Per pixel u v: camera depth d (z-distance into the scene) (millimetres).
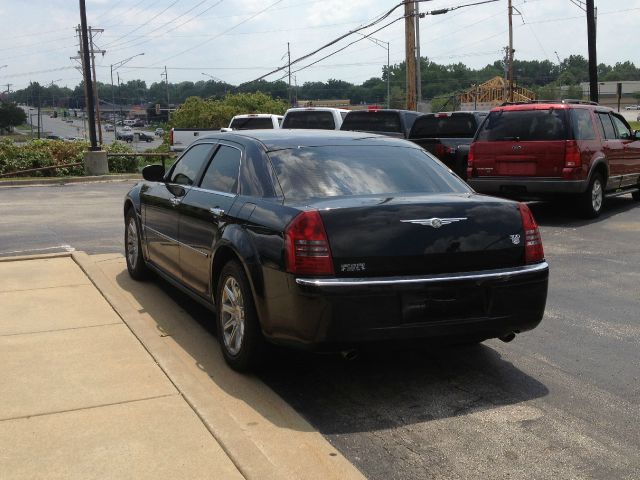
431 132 15344
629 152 13461
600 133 12453
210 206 5500
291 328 4422
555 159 11570
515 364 5262
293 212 4504
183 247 6066
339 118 17453
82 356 5070
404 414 4379
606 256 9195
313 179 5086
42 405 4211
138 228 7422
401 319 4371
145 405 4219
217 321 5266
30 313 6168
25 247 9773
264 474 3420
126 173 26781
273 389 4777
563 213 13094
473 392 4723
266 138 5637
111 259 8812
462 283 4492
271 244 4559
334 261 4320
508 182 12000
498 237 4668
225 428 3889
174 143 33188
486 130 12281
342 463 3684
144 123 167625
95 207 15086
